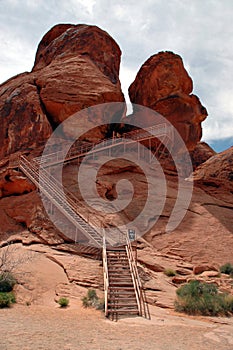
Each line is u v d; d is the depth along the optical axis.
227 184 24.38
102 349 6.65
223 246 18.61
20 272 13.51
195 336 8.57
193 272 15.67
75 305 11.66
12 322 8.52
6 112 22.77
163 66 28.55
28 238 17.05
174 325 9.73
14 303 11.46
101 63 27.62
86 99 23.47
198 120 29.34
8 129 22.16
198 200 21.98
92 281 13.30
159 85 28.25
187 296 11.97
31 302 11.87
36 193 19.19
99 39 28.19
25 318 9.26
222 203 22.67
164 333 8.70
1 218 18.92
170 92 28.08
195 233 19.23
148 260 15.85
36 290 12.75
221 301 11.85
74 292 12.70
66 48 28.02
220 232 19.61
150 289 13.08
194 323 10.14
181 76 29.39
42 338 7.12
